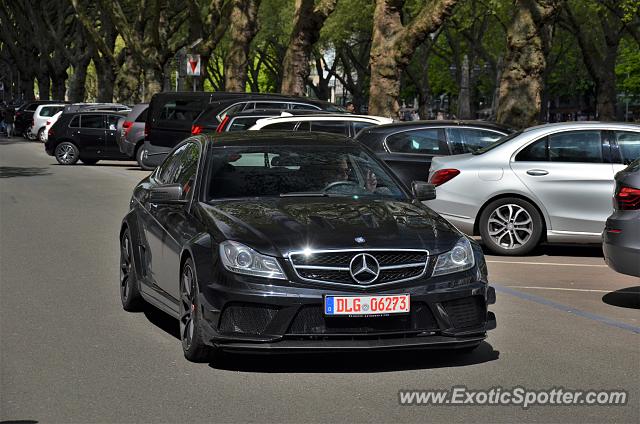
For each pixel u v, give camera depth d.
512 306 11.86
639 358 9.12
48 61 86.19
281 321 8.24
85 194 26.95
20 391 7.94
